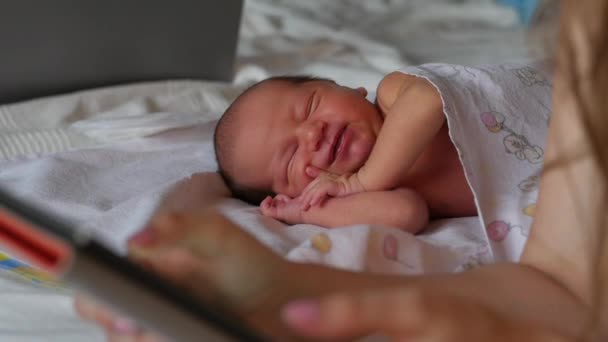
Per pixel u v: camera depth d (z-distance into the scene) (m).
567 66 0.65
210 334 0.48
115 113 1.57
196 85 1.75
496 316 0.54
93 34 1.67
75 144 1.42
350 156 1.21
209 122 1.49
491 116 1.04
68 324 0.85
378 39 2.28
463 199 1.14
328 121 1.23
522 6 2.53
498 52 2.14
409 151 1.07
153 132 1.43
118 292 0.46
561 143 0.69
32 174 1.28
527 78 1.10
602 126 0.63
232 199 1.28
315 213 1.12
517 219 0.97
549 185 0.71
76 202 1.19
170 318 0.47
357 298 0.50
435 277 0.67
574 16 0.64
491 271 0.69
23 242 0.47
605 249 0.63
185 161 1.37
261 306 0.56
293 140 1.25
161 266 0.55
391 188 1.11
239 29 1.91
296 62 2.00
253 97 1.32
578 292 0.66
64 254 0.46
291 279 0.59
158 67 1.80
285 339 0.56
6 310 0.89
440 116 1.06
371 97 1.45
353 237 0.87
